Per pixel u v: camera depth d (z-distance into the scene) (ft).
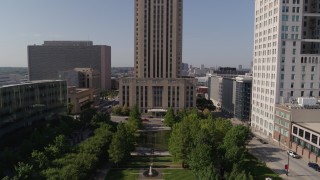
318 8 527.81
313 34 538.88
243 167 287.89
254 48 587.27
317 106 454.40
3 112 407.85
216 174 240.94
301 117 440.86
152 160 379.76
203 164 277.64
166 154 409.08
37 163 268.00
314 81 504.02
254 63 589.73
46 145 344.28
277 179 310.45
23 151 319.68
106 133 380.37
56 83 581.12
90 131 546.26
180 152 337.52
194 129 369.91
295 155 395.75
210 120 440.04
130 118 568.82
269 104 520.83
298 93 501.97
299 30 491.31
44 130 403.95
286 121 456.04
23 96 461.78
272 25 508.12
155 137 517.96
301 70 498.28
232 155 288.71
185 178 312.71
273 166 357.20
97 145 338.95
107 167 350.02
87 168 280.10
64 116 546.67
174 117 566.36
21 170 233.35
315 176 326.03
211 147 296.71
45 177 239.71
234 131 359.05
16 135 421.59
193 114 512.22
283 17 485.15
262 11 547.90
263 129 548.31
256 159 379.55
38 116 509.76
